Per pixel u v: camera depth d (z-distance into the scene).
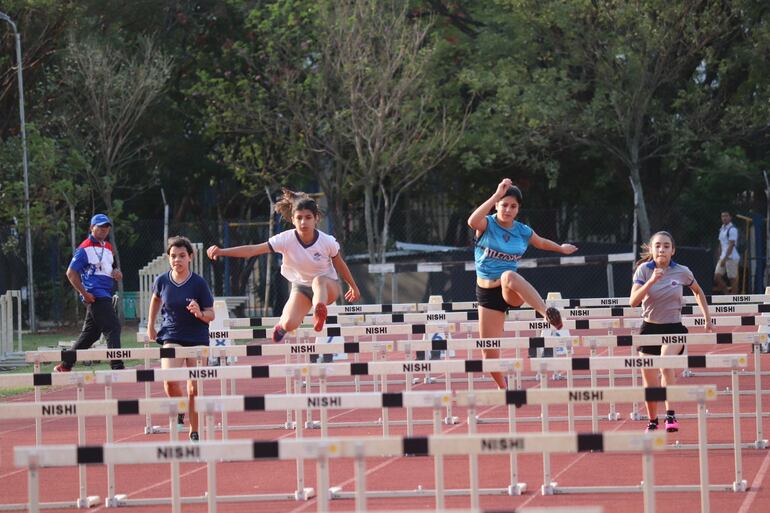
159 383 64.94
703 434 26.34
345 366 34.16
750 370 61.09
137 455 21.52
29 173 103.25
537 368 33.34
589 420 46.19
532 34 112.38
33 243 111.88
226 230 116.06
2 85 110.31
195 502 32.44
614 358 32.78
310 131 110.06
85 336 62.44
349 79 105.19
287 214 38.84
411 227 119.62
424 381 58.94
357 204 129.50
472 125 119.25
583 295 110.88
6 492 34.94
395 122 107.38
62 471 38.44
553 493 32.03
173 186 138.38
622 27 107.38
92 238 62.47
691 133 112.38
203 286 41.25
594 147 119.31
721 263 106.94
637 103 110.50
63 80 110.50
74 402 27.12
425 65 109.19
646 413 47.38
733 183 127.62
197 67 133.12
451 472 35.84
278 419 49.12
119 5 126.19
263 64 121.12
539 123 110.44
